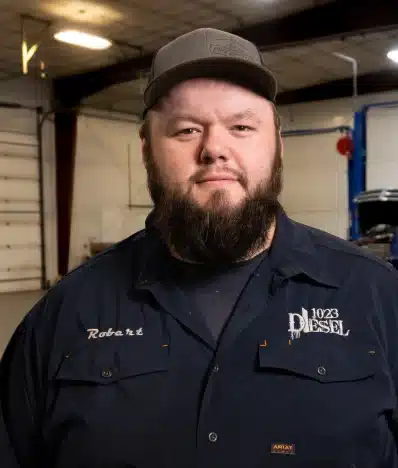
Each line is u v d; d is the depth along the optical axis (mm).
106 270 994
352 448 786
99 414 824
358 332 855
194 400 816
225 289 917
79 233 9633
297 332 854
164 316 895
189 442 797
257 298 884
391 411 827
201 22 6539
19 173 9008
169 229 899
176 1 5898
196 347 855
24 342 964
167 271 928
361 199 6422
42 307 984
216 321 889
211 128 872
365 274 915
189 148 883
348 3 5848
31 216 9180
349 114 9547
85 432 822
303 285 901
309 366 820
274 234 956
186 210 863
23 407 934
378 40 7246
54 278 9398
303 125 10086
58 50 7551
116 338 890
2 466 937
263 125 905
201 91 875
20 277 9039
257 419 796
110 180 10031
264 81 885
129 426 812
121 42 7191
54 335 928
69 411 846
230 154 863
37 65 8289
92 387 850
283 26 6359
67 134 9297
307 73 9008
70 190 9344
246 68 867
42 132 9234
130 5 5973
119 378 842
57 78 9242
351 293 891
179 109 884
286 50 7707
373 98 9219
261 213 884
